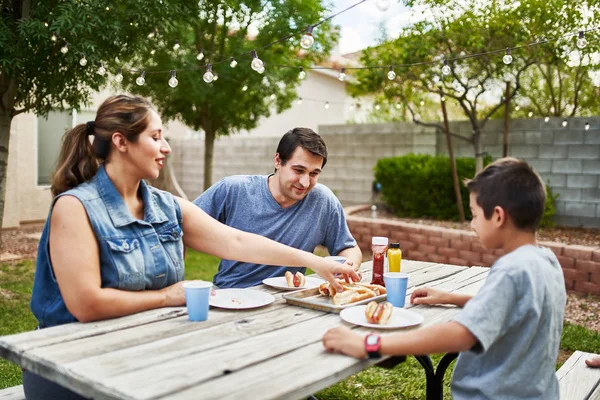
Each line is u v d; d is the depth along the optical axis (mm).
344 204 9914
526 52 6652
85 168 2021
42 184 10008
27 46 4938
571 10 6203
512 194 1674
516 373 1645
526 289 1577
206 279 5855
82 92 6270
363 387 3311
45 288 1966
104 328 1791
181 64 7168
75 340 1673
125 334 1740
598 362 2670
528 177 1686
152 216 2105
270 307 2143
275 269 2912
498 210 1693
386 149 9297
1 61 4840
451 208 7754
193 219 2314
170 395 1305
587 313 4723
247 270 2902
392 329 1875
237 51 7430
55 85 5453
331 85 14227
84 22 4707
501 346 1653
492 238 1753
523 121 7738
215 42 7707
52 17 4809
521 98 8805
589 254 5289
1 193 5766
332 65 13578
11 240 7871
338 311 2064
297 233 2967
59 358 1524
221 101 7770
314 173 2846
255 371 1478
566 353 3814
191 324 1865
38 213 9672
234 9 7223
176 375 1425
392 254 2607
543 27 6426
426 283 2705
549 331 1660
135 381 1377
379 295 2273
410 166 8062
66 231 1835
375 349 1570
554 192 7562
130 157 1999
